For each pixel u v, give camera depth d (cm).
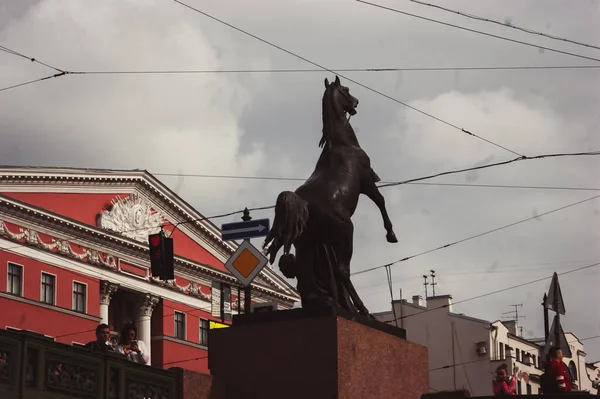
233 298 5709
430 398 1316
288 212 1214
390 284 1548
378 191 1334
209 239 5759
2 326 4475
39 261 4731
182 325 5547
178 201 5538
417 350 1342
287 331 1215
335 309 1204
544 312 2192
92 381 1084
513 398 1282
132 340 1256
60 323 4781
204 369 5606
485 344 5722
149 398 1149
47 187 4878
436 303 5869
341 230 1259
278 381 1207
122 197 5266
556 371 1388
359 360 1220
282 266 1285
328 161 1304
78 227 4925
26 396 1008
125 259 5238
